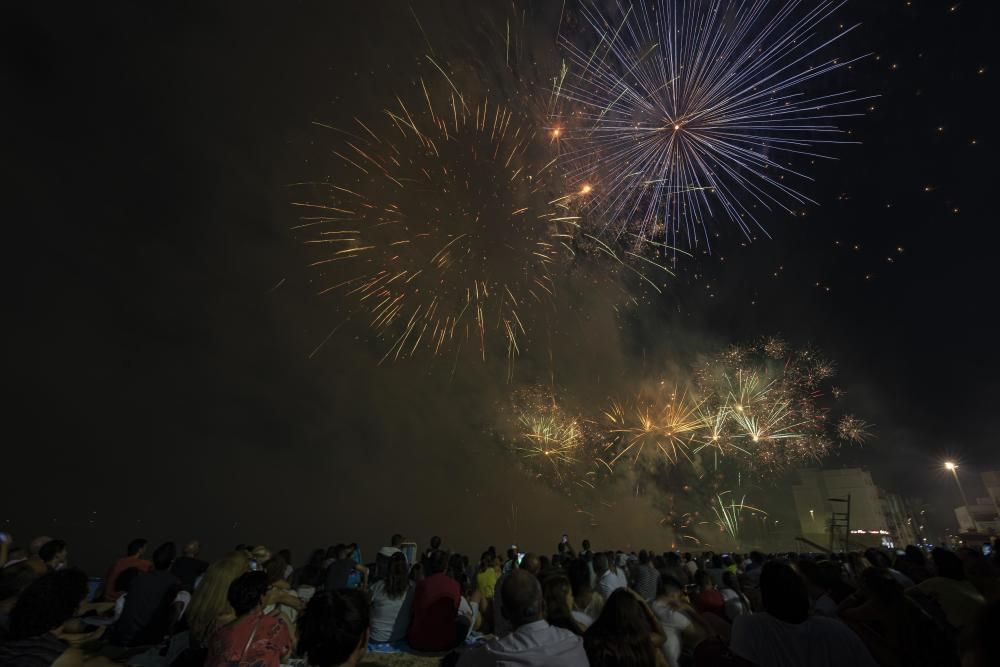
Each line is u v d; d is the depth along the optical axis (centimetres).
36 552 683
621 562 1036
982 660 154
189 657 327
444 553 798
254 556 742
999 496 5172
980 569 491
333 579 740
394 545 977
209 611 398
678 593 482
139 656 509
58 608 251
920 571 659
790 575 279
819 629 264
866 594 371
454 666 417
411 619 689
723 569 920
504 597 282
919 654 329
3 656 237
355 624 246
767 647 264
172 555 617
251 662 283
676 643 438
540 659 253
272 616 310
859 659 256
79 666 254
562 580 404
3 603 394
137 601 573
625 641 281
